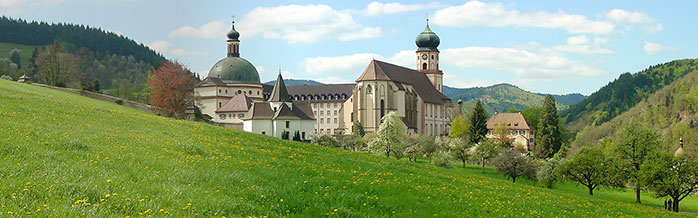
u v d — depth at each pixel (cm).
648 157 7450
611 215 3516
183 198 2014
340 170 3394
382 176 3347
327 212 2200
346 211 2248
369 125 18100
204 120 13688
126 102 11419
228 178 2511
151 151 3106
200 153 3400
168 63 12619
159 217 1725
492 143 11088
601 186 9481
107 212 1678
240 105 17738
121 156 2725
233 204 2041
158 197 1952
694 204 8106
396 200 2600
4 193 1700
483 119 17300
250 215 1981
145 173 2366
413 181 3331
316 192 2500
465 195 3075
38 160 2284
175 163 2764
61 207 1650
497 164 9112
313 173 3108
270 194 2303
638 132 8256
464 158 11619
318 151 4847
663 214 4750
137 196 1912
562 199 4009
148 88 15462
